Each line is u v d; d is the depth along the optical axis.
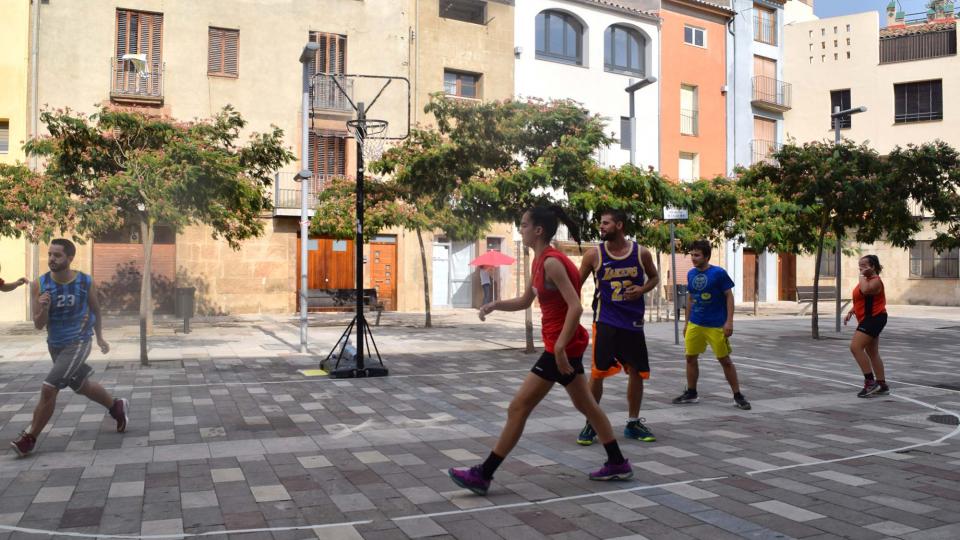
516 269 28.52
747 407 8.10
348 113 25.64
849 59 35.72
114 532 4.14
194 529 4.19
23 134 21.58
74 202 13.58
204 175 12.22
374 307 20.30
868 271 9.05
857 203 15.90
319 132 25.38
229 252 24.00
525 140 13.73
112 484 5.10
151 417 7.57
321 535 4.09
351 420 7.50
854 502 4.68
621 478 5.15
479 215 14.06
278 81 24.83
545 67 29.23
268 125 24.69
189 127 12.77
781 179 17.14
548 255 4.79
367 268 26.39
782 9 36.97
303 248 13.79
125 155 12.23
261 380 10.20
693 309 8.32
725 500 4.72
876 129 35.28
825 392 9.43
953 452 6.08
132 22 23.05
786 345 15.48
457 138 13.64
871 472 5.42
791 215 18.58
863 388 9.49
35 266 21.55
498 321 22.39
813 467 5.56
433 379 10.45
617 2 31.80
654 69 31.94
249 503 4.68
